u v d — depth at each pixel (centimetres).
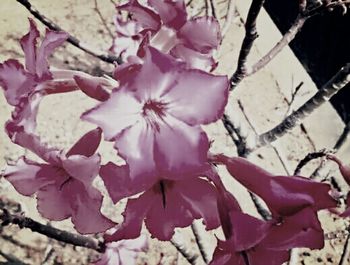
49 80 23
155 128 21
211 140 25
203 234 49
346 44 101
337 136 96
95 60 98
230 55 102
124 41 32
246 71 38
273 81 101
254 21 34
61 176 25
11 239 78
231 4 52
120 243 41
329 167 47
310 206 22
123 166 21
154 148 21
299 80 102
